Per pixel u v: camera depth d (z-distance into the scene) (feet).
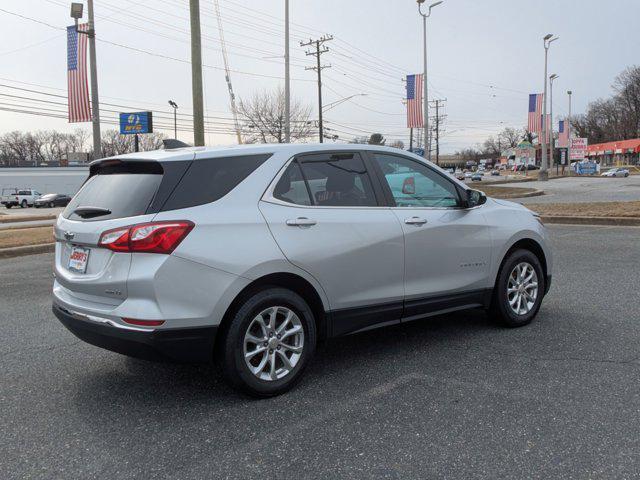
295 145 13.89
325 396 12.69
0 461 10.02
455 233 15.94
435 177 16.31
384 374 13.98
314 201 13.58
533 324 18.02
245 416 11.73
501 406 11.87
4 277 29.99
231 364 12.09
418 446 10.25
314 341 13.38
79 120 75.10
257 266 12.17
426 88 115.96
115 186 12.82
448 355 15.26
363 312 14.15
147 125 149.89
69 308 12.66
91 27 79.71
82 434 11.04
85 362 15.42
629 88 382.63
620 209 50.24
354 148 14.89
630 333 16.69
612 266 27.27
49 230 53.57
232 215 12.16
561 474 9.21
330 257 13.34
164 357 11.55
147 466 9.77
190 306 11.51
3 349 16.70
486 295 16.94
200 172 12.29
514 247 17.90
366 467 9.57
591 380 13.16
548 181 162.09
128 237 11.39
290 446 10.37
